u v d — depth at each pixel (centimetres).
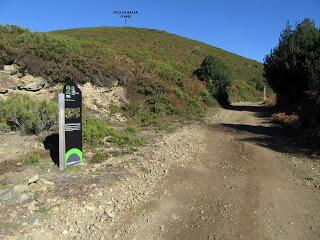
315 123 1444
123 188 776
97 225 609
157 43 5397
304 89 2417
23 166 873
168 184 824
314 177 906
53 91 1592
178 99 2348
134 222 629
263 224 630
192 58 4988
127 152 1067
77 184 762
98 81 1806
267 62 2880
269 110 2831
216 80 3538
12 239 541
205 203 720
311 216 667
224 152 1170
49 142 1071
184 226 620
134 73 2233
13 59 1509
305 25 2733
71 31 5459
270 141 1384
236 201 732
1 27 2006
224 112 2614
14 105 1208
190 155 1105
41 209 643
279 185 838
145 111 1953
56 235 569
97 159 955
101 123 1328
